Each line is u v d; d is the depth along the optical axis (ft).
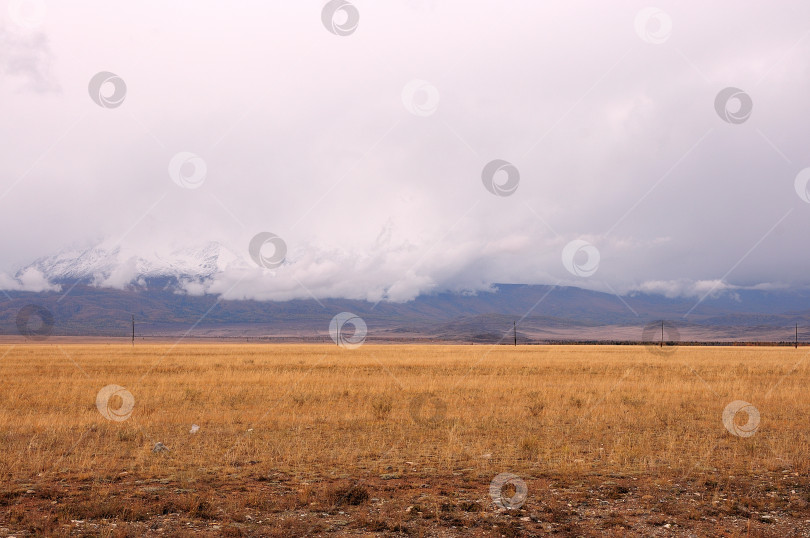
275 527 26.32
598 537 25.79
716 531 26.58
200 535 25.09
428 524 27.14
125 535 24.86
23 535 24.75
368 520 27.22
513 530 26.32
